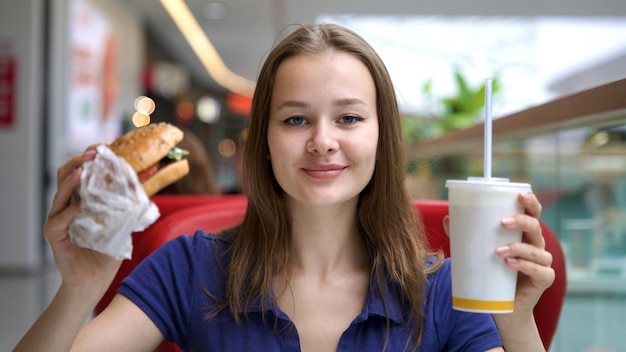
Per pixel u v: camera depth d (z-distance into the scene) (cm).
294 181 104
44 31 691
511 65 845
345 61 105
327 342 108
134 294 110
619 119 147
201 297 112
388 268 110
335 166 103
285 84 105
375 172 113
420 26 952
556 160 219
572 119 154
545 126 180
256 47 1555
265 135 112
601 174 215
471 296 86
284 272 112
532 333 93
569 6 1019
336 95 103
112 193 78
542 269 85
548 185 228
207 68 1847
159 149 89
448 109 561
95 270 85
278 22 1243
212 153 2223
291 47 107
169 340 113
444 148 370
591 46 966
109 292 154
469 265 85
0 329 388
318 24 113
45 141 693
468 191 84
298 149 103
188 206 193
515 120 202
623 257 217
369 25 993
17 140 661
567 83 898
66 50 736
